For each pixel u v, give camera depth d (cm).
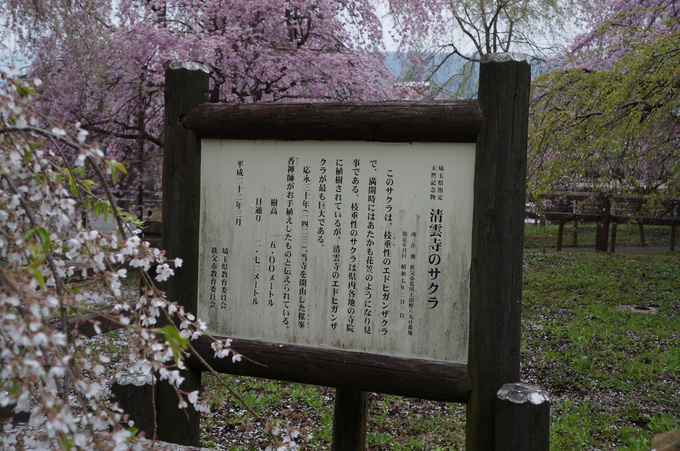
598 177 838
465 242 268
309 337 292
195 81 308
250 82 957
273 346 294
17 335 129
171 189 311
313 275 290
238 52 840
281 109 288
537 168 763
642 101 657
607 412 500
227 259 305
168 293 313
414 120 267
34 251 144
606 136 694
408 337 277
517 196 259
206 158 307
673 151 811
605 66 1141
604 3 1303
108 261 188
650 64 647
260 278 300
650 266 1197
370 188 280
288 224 294
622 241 1695
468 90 1570
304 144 290
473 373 264
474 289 264
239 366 299
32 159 179
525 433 248
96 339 563
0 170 159
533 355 654
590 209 1444
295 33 977
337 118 278
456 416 489
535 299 930
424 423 470
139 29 814
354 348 285
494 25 1443
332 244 287
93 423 162
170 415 312
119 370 202
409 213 275
